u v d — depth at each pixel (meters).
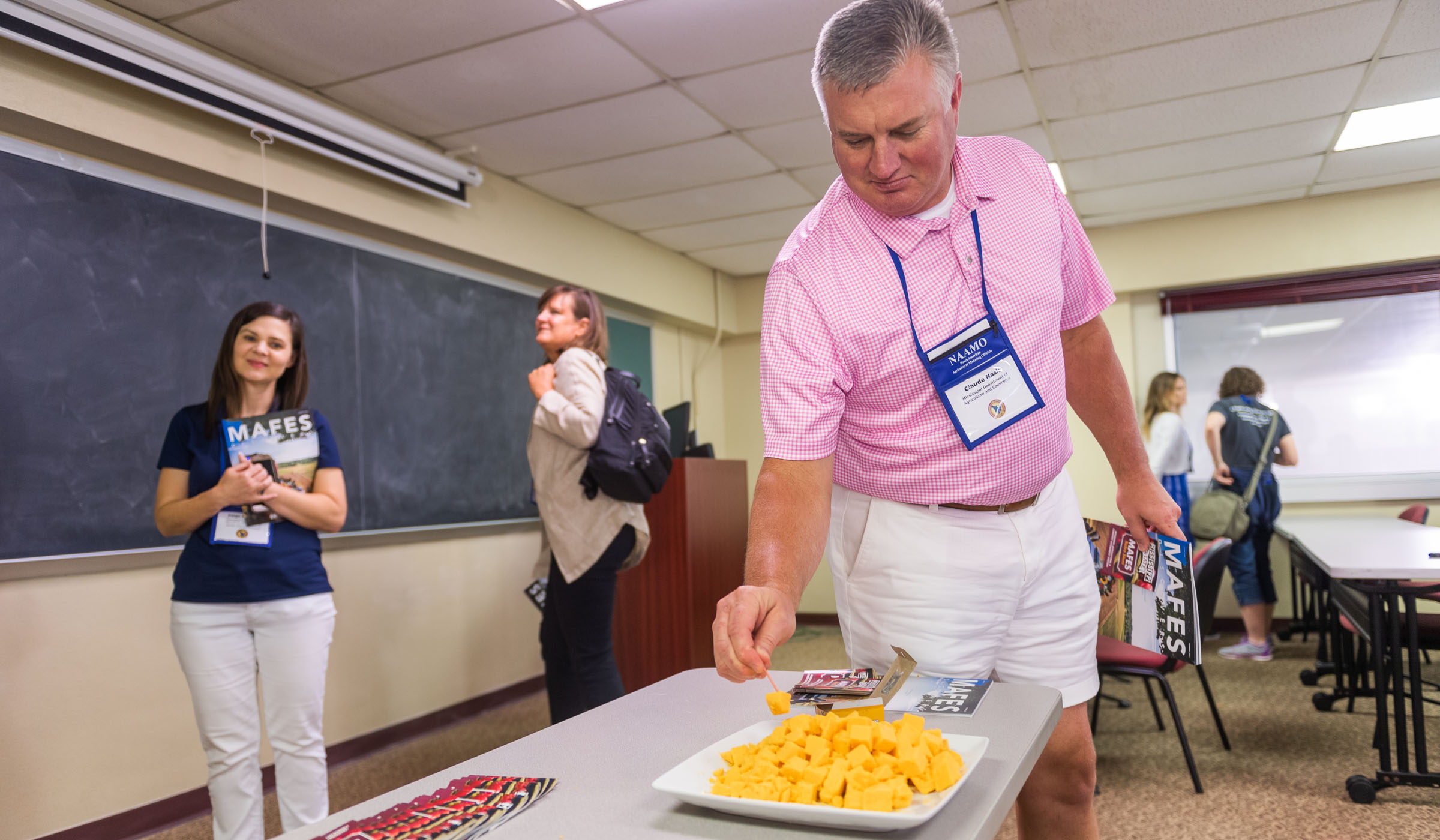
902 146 1.12
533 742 0.98
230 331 2.21
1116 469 1.57
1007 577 1.31
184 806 2.89
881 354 1.27
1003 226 1.29
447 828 0.74
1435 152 4.54
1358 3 3.03
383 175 3.56
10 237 2.54
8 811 2.47
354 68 3.21
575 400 2.55
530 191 4.61
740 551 4.15
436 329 4.07
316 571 2.20
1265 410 4.86
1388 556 2.82
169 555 2.91
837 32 1.11
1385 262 5.16
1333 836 2.37
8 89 2.47
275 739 2.14
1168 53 3.36
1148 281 5.64
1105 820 2.56
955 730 0.96
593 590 2.58
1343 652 3.82
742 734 0.91
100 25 2.55
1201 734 3.39
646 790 0.82
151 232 2.90
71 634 2.65
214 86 2.90
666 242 5.73
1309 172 4.79
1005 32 3.17
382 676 3.69
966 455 1.28
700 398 6.56
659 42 3.13
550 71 3.31
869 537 1.35
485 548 4.32
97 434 2.72
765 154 4.26
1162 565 1.43
